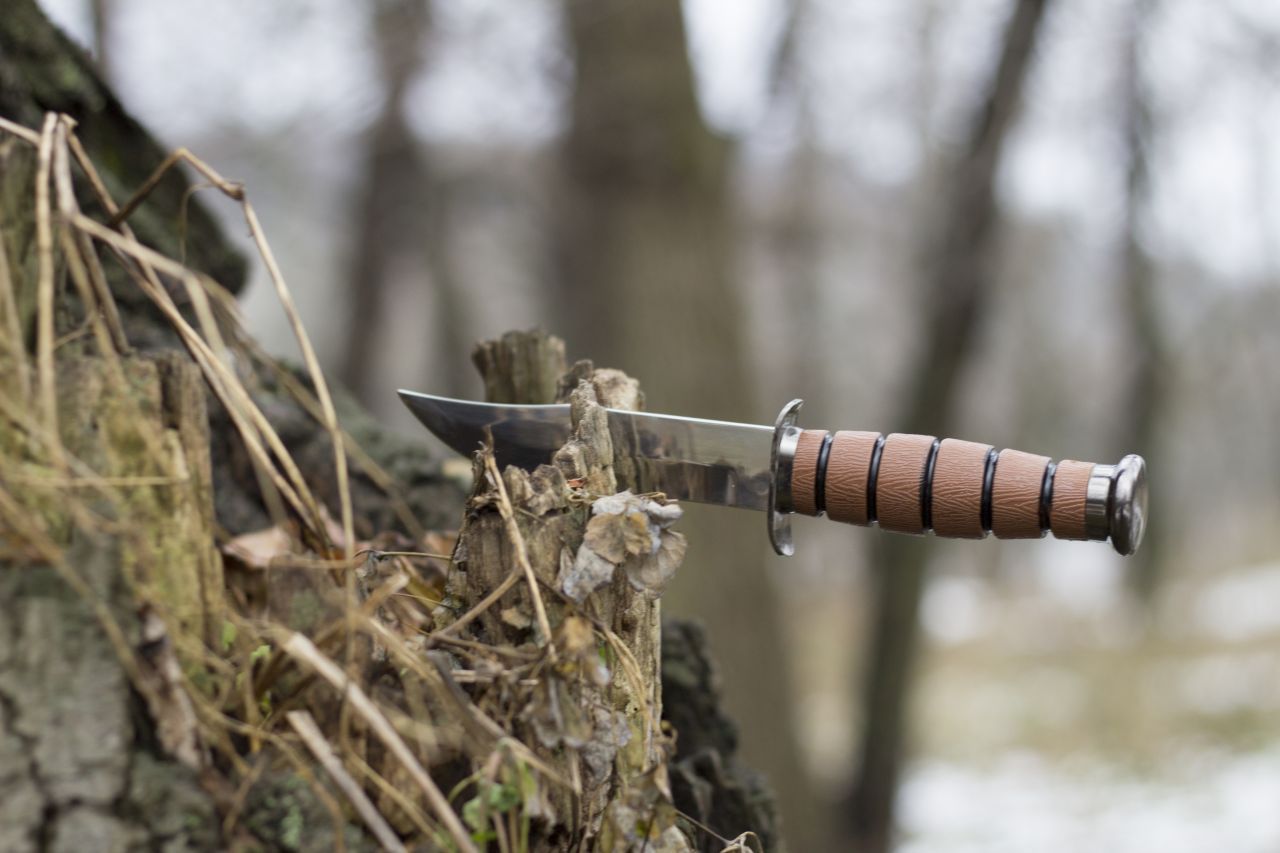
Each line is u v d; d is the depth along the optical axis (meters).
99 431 0.89
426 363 12.66
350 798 0.88
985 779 10.55
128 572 0.87
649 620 1.11
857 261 11.03
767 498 1.18
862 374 12.55
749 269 9.31
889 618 7.57
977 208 6.81
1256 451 12.28
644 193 6.23
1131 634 13.88
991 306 7.03
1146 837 8.80
